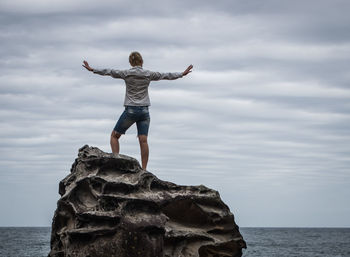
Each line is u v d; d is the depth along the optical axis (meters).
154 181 13.56
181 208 13.81
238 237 14.80
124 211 12.68
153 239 12.74
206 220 14.22
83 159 13.64
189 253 13.65
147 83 14.10
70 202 13.08
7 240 97.12
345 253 63.94
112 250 12.45
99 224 12.69
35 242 87.19
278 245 88.62
